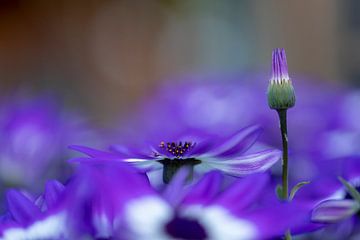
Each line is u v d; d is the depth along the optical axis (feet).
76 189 1.24
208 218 1.24
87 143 2.67
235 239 1.22
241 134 1.39
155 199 1.24
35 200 1.37
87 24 10.14
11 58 9.55
